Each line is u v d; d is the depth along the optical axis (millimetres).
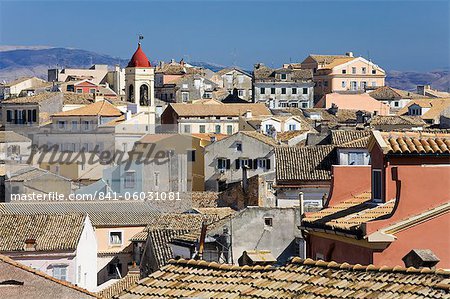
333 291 25609
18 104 196000
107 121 180125
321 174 111188
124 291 28781
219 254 65375
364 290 25266
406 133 37906
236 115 197875
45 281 52594
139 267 87000
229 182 133375
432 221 34031
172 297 27484
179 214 98500
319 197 110375
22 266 52562
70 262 93750
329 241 37812
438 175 34250
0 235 94312
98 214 103562
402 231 34000
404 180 34188
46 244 93625
